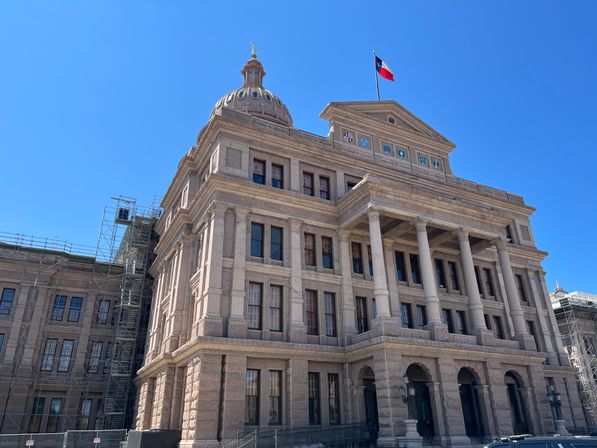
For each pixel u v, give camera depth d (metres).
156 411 32.59
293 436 25.62
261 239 31.66
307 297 31.64
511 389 36.62
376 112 41.91
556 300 70.00
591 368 58.16
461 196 43.88
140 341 48.53
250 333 28.34
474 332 32.16
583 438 13.19
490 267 42.84
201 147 36.31
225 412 25.25
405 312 35.47
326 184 36.50
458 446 26.20
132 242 52.41
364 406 29.36
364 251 35.34
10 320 43.19
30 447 31.27
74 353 45.06
